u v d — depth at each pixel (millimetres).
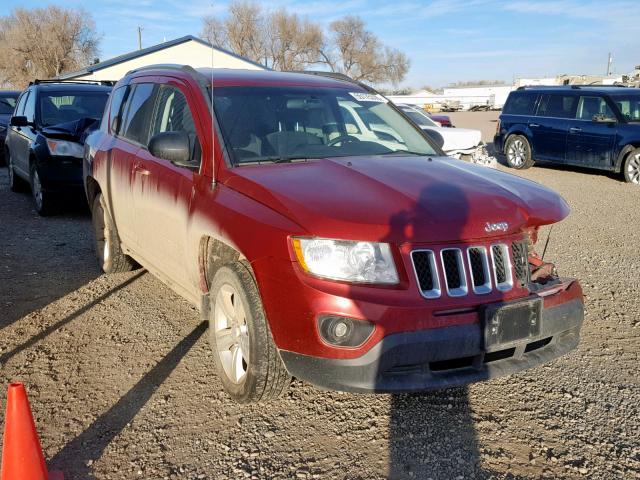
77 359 4355
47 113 9766
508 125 15984
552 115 14930
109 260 6047
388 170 3836
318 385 3188
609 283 6195
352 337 3076
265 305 3305
